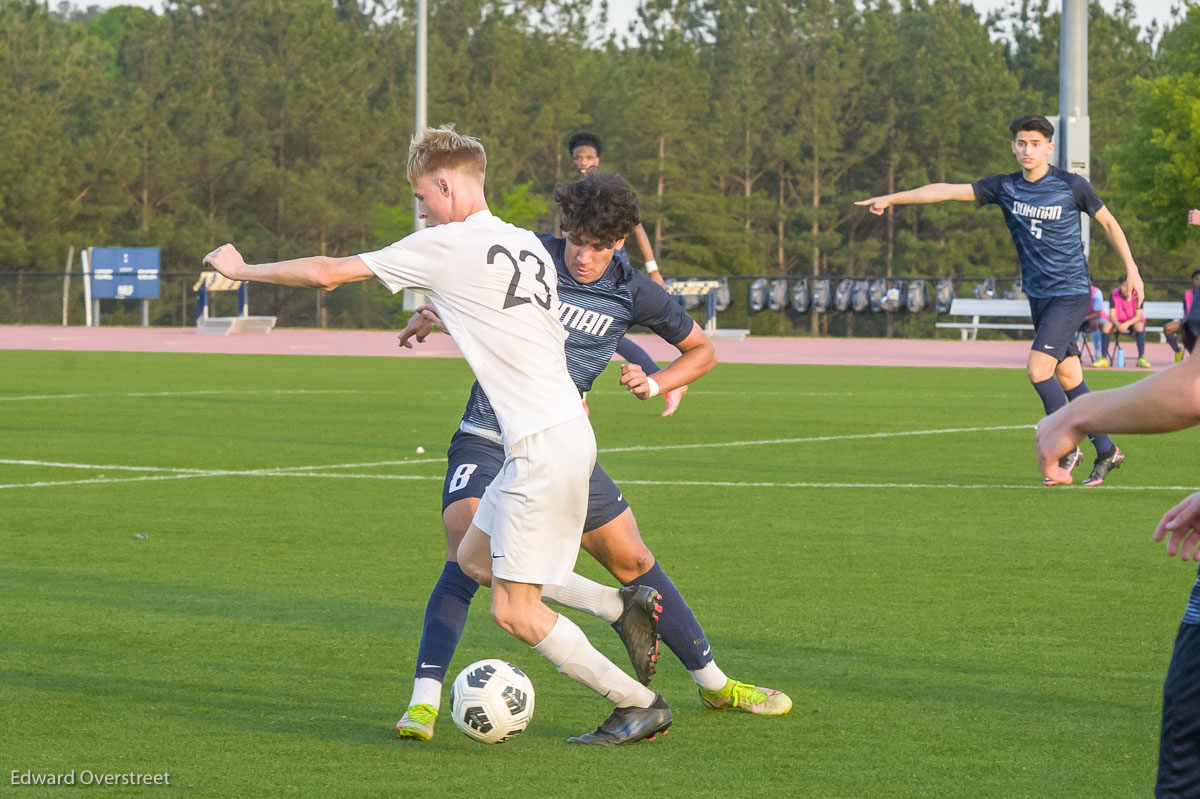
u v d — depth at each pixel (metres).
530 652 16.70
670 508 27.28
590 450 12.24
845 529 24.97
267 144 179.25
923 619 18.25
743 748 13.03
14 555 22.36
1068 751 12.90
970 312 111.38
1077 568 21.56
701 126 188.75
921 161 190.38
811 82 192.25
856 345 107.56
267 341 102.25
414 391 56.16
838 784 11.98
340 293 145.25
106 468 32.81
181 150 174.25
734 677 15.48
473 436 13.77
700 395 55.41
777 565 21.80
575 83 198.25
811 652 16.61
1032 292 31.06
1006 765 12.49
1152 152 122.44
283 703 14.44
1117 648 16.78
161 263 168.50
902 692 14.91
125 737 13.23
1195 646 8.29
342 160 181.62
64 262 165.88
